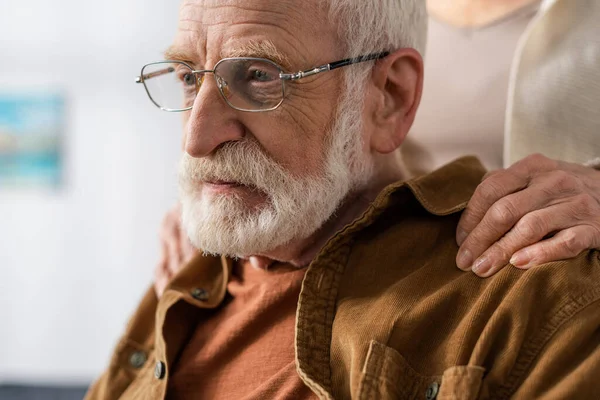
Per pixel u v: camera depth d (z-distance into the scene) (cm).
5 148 367
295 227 98
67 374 373
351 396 84
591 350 79
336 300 94
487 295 84
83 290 371
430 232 96
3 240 371
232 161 95
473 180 106
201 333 108
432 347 85
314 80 96
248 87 95
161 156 368
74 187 370
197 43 96
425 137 154
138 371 119
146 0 363
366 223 96
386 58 103
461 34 149
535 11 142
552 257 84
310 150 98
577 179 93
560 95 122
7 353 373
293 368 92
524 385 78
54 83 366
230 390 98
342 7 97
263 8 93
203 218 98
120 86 366
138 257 370
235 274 112
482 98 148
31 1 363
